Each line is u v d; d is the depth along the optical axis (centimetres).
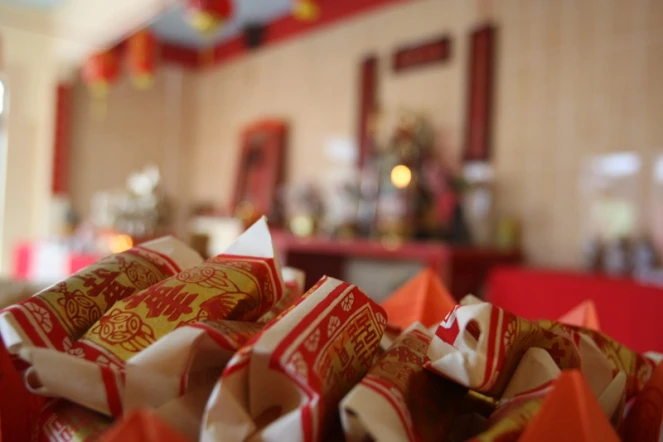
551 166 266
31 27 432
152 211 361
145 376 42
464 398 48
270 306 51
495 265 257
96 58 361
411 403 41
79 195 466
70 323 48
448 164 307
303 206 381
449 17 313
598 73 251
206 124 506
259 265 50
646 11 236
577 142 257
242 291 48
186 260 59
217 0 244
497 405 44
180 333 42
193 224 495
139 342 45
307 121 401
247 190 435
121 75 487
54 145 441
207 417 38
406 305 77
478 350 40
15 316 45
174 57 500
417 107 326
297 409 38
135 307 47
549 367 41
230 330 43
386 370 42
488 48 292
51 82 436
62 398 46
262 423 40
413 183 282
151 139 503
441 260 238
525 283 180
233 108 474
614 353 53
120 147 488
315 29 396
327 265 329
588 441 33
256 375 40
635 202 237
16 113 432
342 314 45
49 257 283
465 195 295
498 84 288
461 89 304
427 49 322
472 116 296
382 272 321
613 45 246
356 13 368
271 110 433
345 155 368
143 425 29
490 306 42
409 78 332
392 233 278
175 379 42
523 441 34
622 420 48
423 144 301
